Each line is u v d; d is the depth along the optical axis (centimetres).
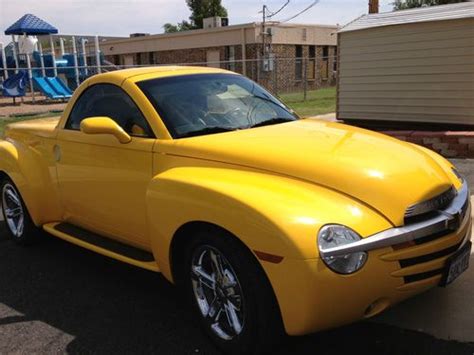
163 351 344
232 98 444
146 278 459
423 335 341
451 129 995
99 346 354
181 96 421
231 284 322
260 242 290
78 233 480
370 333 347
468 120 966
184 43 3303
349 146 358
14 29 2519
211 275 341
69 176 470
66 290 442
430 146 894
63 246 552
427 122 1019
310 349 332
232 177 335
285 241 281
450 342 332
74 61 2564
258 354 315
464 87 957
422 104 1018
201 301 350
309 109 1689
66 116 480
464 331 343
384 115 1079
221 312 337
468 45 935
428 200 318
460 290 396
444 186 338
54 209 510
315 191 312
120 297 424
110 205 430
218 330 337
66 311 405
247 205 299
